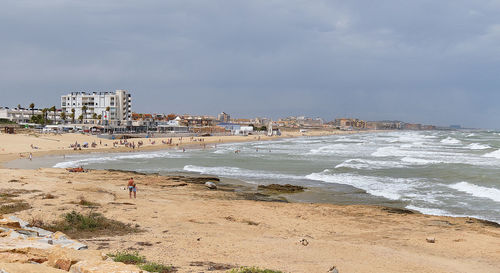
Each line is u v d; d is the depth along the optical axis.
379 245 18.17
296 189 38.81
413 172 50.34
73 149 89.31
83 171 47.97
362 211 27.45
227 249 15.34
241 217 23.72
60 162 65.62
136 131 166.00
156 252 13.99
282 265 13.30
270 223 22.55
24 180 33.44
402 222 24.05
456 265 15.25
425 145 114.31
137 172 52.91
